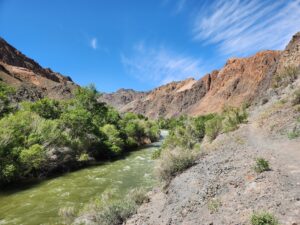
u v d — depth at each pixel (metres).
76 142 31.31
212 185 9.61
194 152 15.59
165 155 14.43
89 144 33.34
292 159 9.87
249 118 26.94
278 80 37.62
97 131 36.62
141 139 52.28
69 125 33.66
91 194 16.89
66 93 138.75
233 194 8.24
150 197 12.38
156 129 63.47
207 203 8.38
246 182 8.72
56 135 27.95
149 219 9.40
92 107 54.94
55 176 24.20
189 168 13.61
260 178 8.55
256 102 39.84
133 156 34.97
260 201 7.09
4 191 19.42
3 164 21.16
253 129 19.47
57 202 15.55
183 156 14.19
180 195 10.36
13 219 13.08
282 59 63.12
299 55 45.69
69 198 16.28
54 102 45.50
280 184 7.70
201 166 13.02
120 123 52.38
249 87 198.25
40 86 148.62
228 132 22.33
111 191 15.88
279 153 11.13
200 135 33.62
